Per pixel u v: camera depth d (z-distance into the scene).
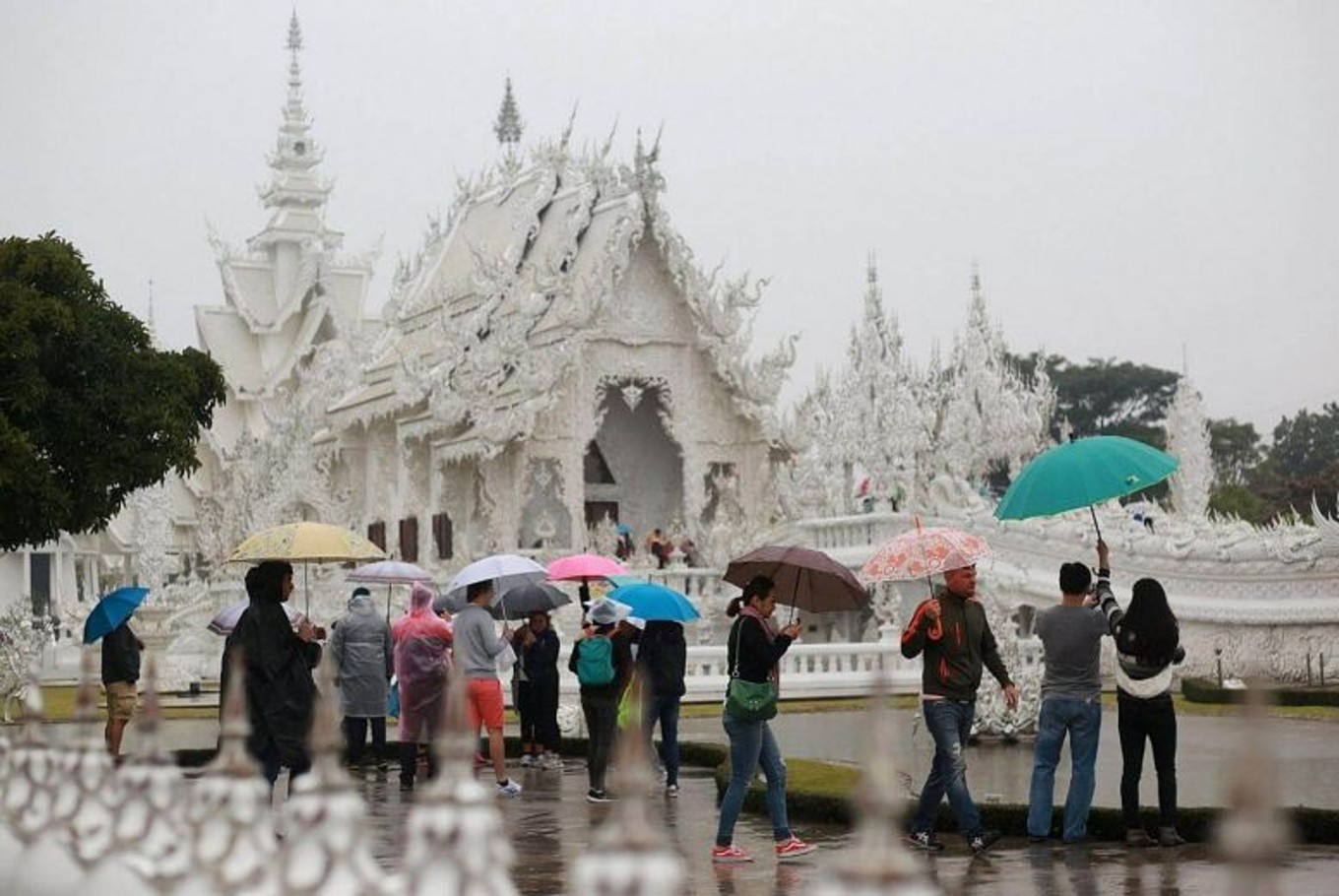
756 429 52.53
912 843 16.42
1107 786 21.14
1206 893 13.65
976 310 57.38
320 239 93.94
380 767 25.62
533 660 26.47
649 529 56.03
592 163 52.47
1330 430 116.56
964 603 16.41
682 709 37.66
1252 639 41.84
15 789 9.17
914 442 51.47
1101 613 16.58
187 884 7.11
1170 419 65.69
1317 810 16.09
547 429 50.88
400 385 53.09
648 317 52.00
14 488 36.38
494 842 6.28
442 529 53.53
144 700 8.20
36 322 37.75
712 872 15.11
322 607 47.66
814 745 27.62
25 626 38.44
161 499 67.50
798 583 18.42
